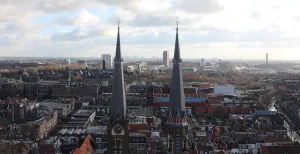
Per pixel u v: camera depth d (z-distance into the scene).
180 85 136.75
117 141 141.50
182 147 138.25
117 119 139.88
